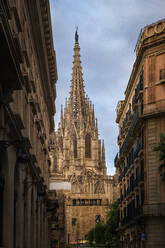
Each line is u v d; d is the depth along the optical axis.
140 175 49.00
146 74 47.38
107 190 194.88
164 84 45.66
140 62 50.66
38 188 46.38
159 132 45.16
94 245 144.12
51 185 80.75
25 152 31.20
